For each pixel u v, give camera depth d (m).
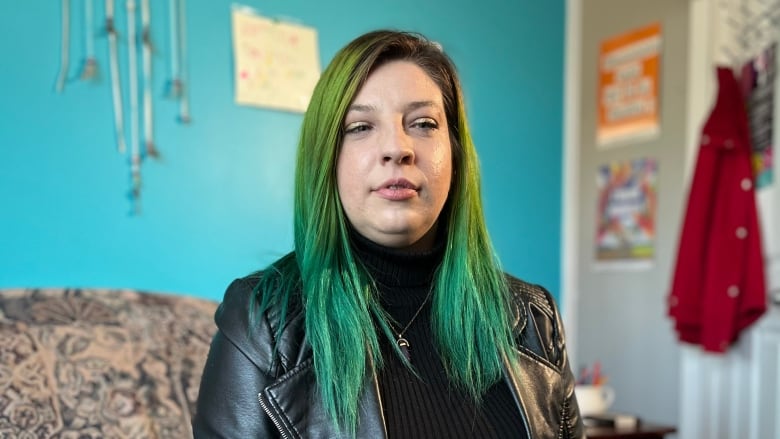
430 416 0.81
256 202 1.88
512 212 2.36
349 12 2.04
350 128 0.82
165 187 1.73
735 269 2.15
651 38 2.57
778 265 2.09
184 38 1.76
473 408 0.84
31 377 1.30
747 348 2.19
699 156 2.24
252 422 0.78
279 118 1.92
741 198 2.16
